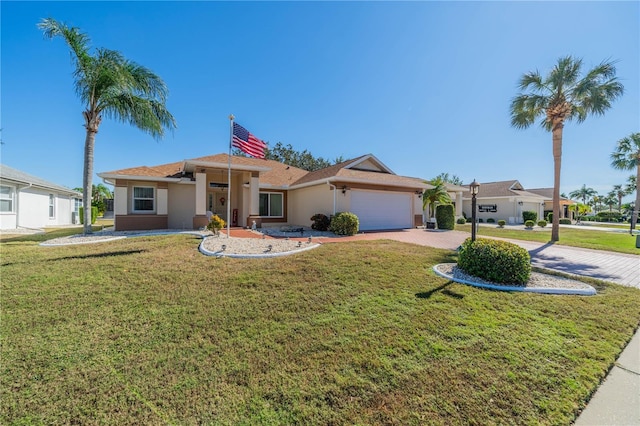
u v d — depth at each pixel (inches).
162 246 351.3
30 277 230.1
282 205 755.4
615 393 105.7
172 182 608.4
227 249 331.3
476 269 246.1
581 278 260.7
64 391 103.9
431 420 91.7
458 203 1123.9
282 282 223.3
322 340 140.9
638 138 917.8
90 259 286.2
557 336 148.1
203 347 134.3
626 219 1534.2
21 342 136.9
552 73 500.7
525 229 842.2
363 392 104.4
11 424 89.6
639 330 159.0
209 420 91.3
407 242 436.1
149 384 108.2
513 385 109.1
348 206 599.5
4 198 621.9
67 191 879.1
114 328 152.0
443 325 157.5
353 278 234.8
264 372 115.9
